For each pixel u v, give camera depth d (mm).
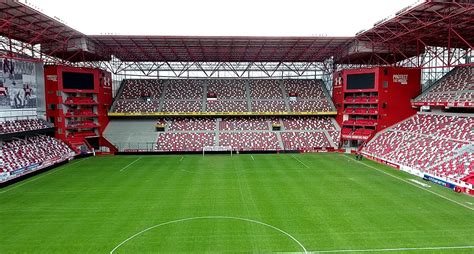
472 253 21344
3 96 49688
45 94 58469
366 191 35625
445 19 42531
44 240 23516
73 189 36719
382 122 62406
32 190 36375
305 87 80062
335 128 69812
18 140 50719
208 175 43781
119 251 21766
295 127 70562
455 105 50406
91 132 64562
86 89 62531
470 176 36094
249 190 36250
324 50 67250
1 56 45562
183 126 70000
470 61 61969
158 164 51781
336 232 24672
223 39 56688
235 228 25453
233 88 79125
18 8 39938
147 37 55219
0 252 21734
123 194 34688
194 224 26281
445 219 27156
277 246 22391
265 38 55875
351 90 66625
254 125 71062
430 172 40500
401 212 28891
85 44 55938
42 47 57594
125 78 80625
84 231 25047
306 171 46281
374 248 22078
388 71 61562
